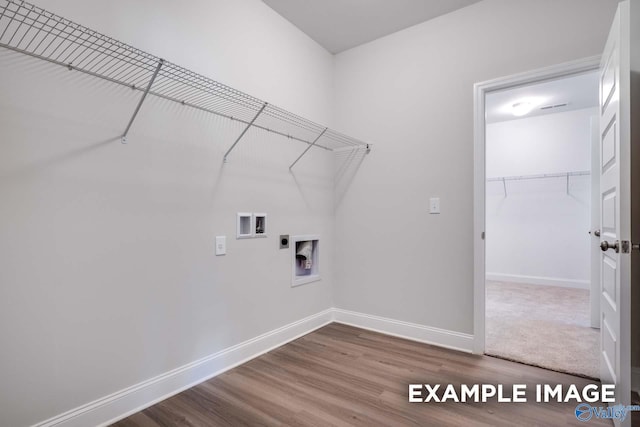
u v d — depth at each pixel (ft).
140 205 5.59
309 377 6.57
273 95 8.11
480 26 7.80
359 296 9.66
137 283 5.56
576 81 11.47
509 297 13.19
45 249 4.56
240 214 7.30
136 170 5.54
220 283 6.89
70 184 4.79
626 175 4.64
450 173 8.14
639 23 6.11
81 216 4.90
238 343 7.26
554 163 15.40
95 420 5.03
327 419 5.21
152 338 5.76
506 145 16.56
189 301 6.33
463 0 7.77
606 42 5.91
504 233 16.63
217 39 6.82
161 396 5.85
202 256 6.56
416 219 8.64
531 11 7.20
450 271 8.12
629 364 4.58
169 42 5.98
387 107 9.17
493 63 7.63
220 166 6.89
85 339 4.95
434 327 8.33
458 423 5.10
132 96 5.48
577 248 14.90
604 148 5.92
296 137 8.80
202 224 6.55
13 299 4.29
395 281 8.98
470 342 7.79
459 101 8.04
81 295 4.91
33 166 4.45
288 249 8.59
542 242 15.69
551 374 6.66
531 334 8.93
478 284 7.66
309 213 9.26
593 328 9.40
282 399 5.79
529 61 7.21
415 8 8.08
